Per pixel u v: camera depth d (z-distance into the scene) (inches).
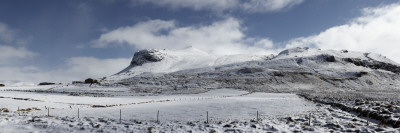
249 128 678.5
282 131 638.5
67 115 1037.8
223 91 3550.7
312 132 623.8
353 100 1588.3
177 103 1674.5
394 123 757.9
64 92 3221.0
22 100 1715.1
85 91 3555.6
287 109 1240.8
